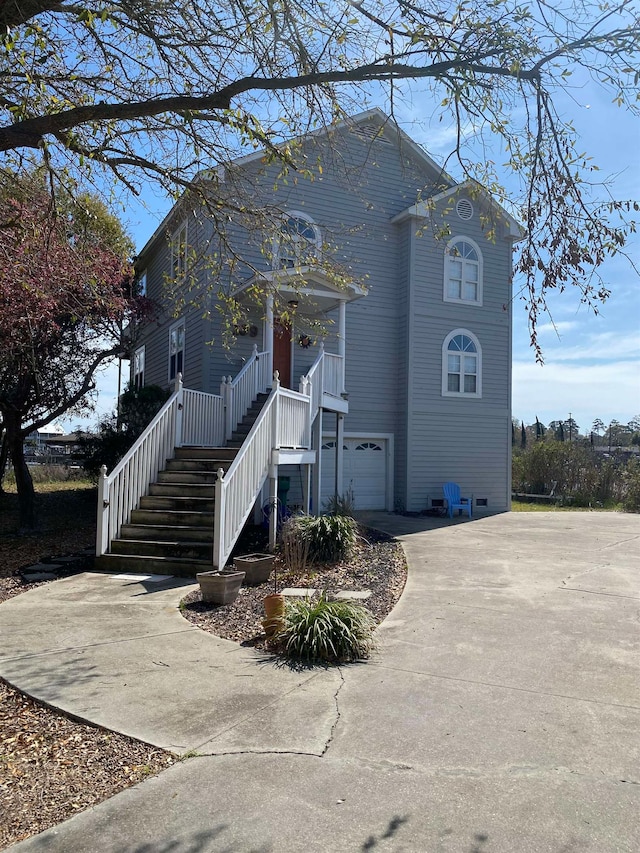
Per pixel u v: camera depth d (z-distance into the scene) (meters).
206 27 5.74
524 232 5.24
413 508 17.84
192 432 11.62
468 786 3.37
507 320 19.38
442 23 5.03
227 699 4.50
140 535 9.32
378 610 7.12
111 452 15.32
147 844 2.84
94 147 5.90
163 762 3.60
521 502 25.17
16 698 4.53
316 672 5.10
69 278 9.53
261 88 4.95
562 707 4.46
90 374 13.83
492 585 8.48
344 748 3.78
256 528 11.98
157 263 19.22
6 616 6.61
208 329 14.63
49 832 2.93
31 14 4.60
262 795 3.25
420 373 18.00
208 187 6.76
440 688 4.79
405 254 17.94
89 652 5.49
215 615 6.75
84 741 3.87
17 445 12.99
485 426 18.97
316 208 16.83
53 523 14.33
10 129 4.70
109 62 6.31
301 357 16.25
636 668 5.29
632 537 13.59
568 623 6.64
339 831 2.95
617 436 48.88
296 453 11.34
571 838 2.93
